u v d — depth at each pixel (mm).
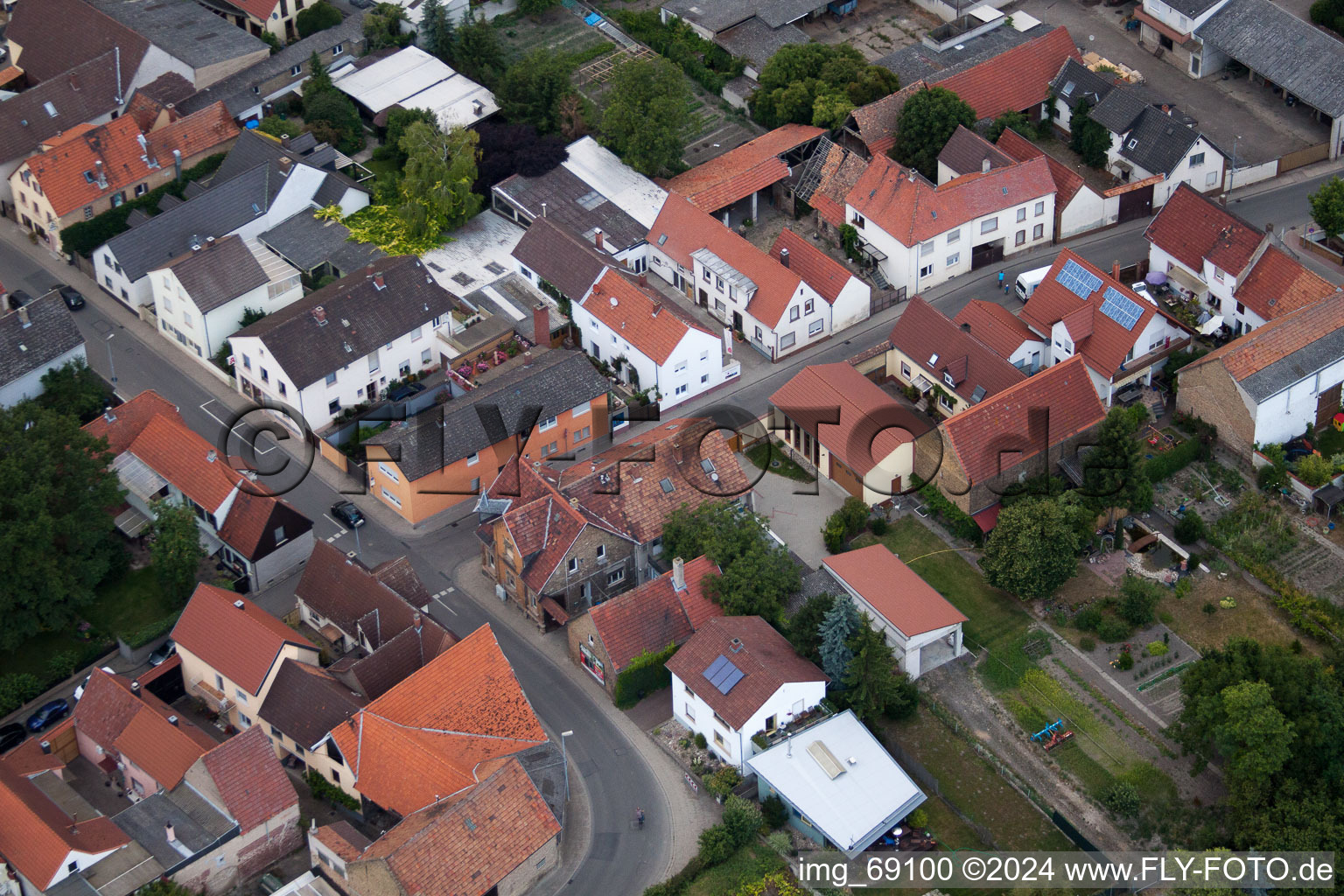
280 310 143375
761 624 119625
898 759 114625
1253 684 106875
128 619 126250
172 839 105812
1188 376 134750
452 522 134375
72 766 116250
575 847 110750
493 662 116750
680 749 116812
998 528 122688
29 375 138000
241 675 115562
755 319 146375
